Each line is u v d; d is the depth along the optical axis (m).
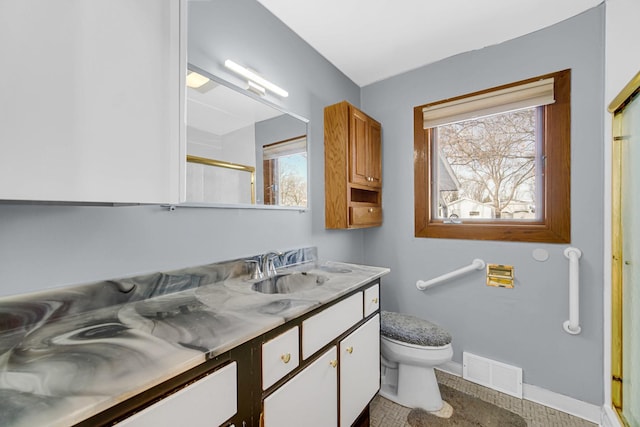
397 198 2.17
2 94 0.51
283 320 0.86
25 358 0.62
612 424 1.33
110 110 0.64
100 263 0.93
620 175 1.36
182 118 0.75
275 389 0.86
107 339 0.71
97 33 0.62
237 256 1.36
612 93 1.40
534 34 1.65
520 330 1.71
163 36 0.72
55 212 0.85
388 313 1.89
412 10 1.50
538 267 1.65
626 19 1.38
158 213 1.08
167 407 0.59
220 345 0.68
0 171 0.52
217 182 1.26
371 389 1.42
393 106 2.18
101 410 0.49
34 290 0.81
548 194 1.62
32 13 0.54
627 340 1.32
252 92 1.43
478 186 1.90
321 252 1.90
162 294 1.07
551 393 1.60
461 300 1.91
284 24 1.62
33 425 0.43
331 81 2.00
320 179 1.89
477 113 1.82
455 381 1.85
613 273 1.39
